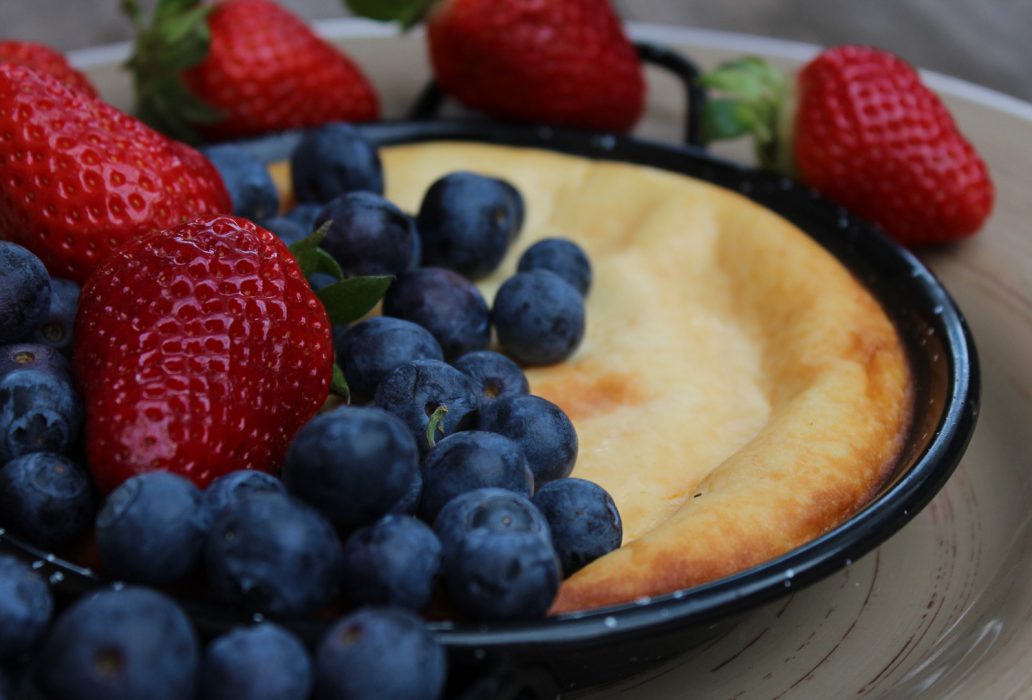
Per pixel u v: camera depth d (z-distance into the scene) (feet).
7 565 0.87
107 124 1.06
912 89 1.34
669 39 1.76
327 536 0.88
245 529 0.86
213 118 1.43
